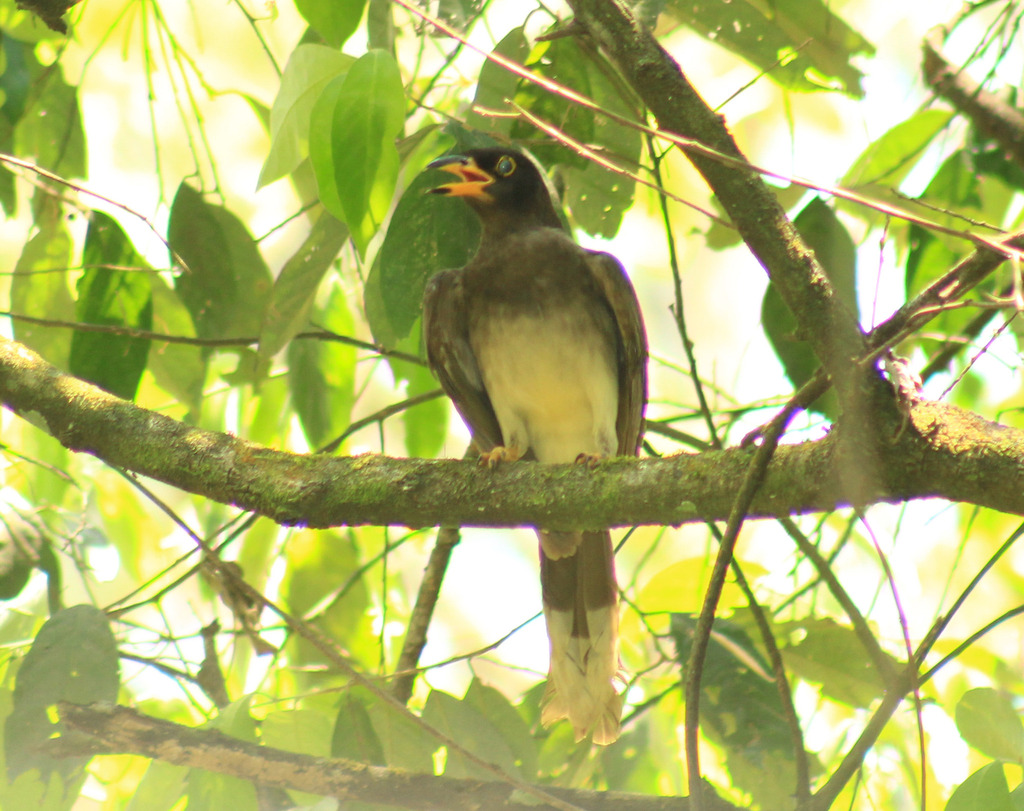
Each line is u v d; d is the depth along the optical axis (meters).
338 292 10.43
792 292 5.65
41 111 9.17
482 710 7.90
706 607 5.61
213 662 8.42
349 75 6.41
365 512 6.67
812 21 8.34
